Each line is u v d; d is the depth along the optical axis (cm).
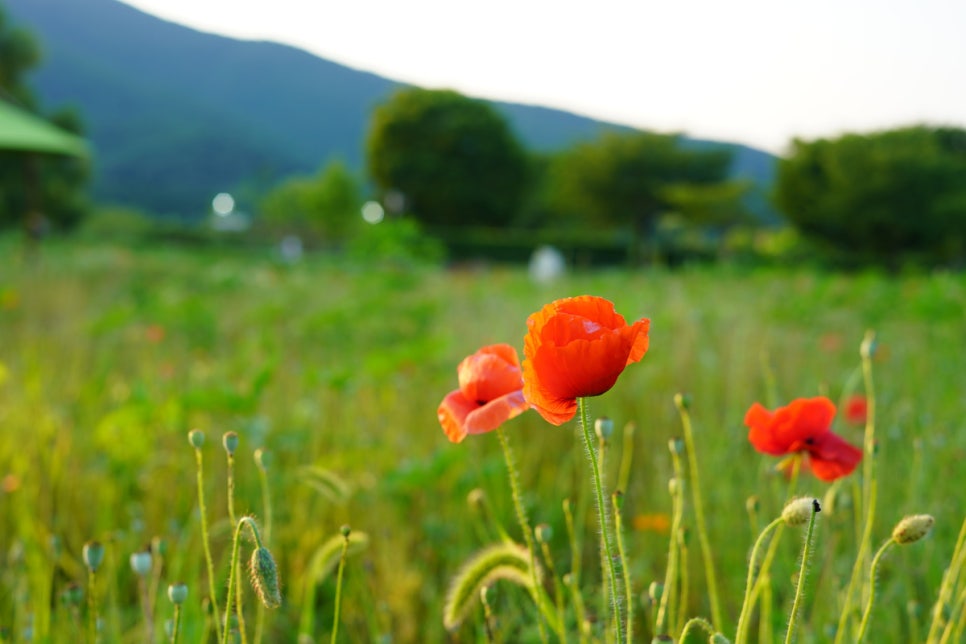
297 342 811
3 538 339
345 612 325
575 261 4856
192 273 1653
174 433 441
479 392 167
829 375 600
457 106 6794
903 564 292
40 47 5384
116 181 19438
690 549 333
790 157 4494
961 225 4172
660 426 471
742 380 540
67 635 249
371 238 1839
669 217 7006
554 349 132
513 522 376
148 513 371
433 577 349
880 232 4297
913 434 400
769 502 331
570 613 270
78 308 1031
